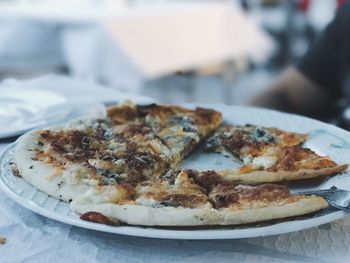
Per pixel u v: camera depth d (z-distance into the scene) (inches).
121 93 27.7
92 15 51.9
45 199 14.0
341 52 34.7
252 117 22.1
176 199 13.3
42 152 16.4
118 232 12.2
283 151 17.3
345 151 17.6
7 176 15.4
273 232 12.1
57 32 53.9
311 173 15.5
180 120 21.0
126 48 48.0
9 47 56.5
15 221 14.0
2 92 26.8
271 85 36.7
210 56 55.4
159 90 73.9
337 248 12.6
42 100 25.0
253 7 98.0
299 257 12.3
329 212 12.8
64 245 12.8
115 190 13.6
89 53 49.0
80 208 13.1
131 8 59.9
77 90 28.2
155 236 12.0
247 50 59.9
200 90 78.1
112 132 18.9
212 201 13.5
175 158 17.8
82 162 15.4
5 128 20.5
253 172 15.6
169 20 52.0
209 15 55.7
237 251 12.5
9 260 12.2
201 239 12.4
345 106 35.7
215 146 19.1
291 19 87.7
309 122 20.9
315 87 35.7
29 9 60.9
